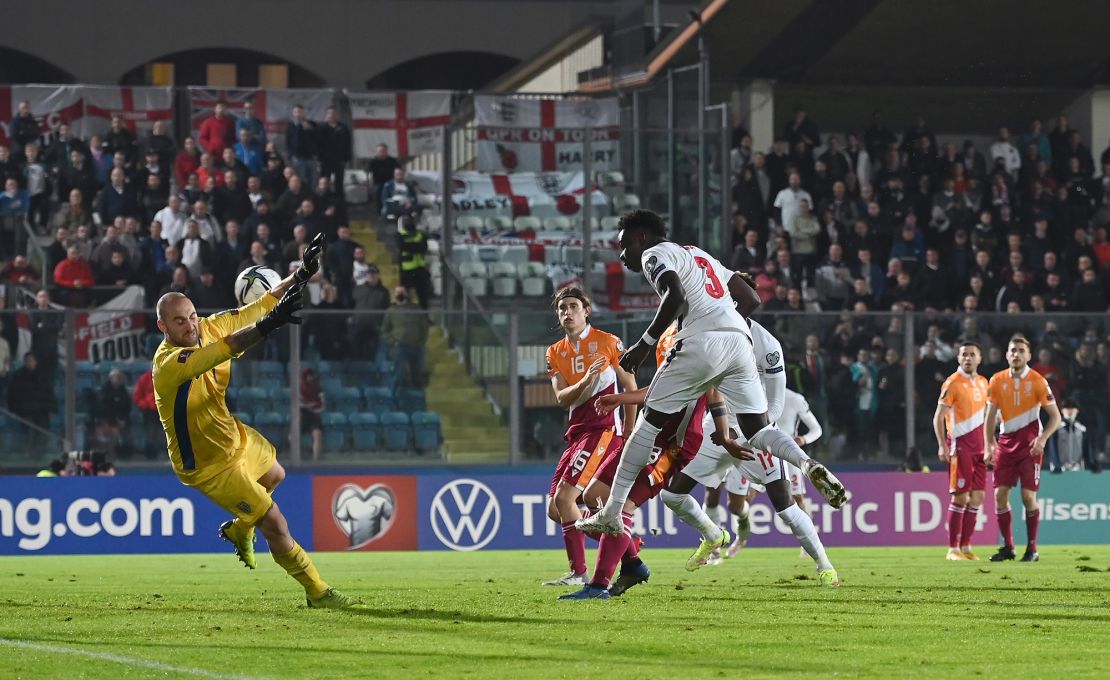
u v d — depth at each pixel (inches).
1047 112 1528.1
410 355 972.6
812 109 1503.4
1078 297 1275.8
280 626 392.8
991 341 978.1
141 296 1122.0
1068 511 914.1
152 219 1222.9
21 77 1897.1
